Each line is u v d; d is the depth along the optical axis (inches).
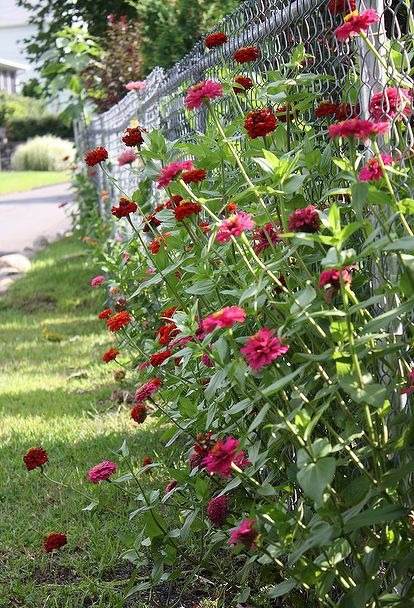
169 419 140.4
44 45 604.7
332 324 91.2
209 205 140.3
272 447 106.0
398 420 94.4
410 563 90.6
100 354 306.3
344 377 90.0
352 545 93.2
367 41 97.2
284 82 121.1
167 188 134.8
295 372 90.7
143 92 320.5
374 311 108.3
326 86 135.4
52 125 1900.8
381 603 92.9
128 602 137.1
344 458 101.6
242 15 174.7
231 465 97.7
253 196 124.0
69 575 148.6
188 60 230.4
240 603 125.6
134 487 174.7
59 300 412.8
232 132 131.3
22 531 166.7
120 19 524.7
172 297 148.1
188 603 133.9
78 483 184.4
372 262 108.0
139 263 205.2
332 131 93.2
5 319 389.1
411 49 113.8
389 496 92.6
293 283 109.3
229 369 99.5
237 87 144.9
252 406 104.1
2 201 1149.1
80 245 576.1
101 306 388.2
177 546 129.3
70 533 161.9
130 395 243.4
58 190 1298.0
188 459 130.6
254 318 112.3
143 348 207.6
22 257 529.0
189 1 379.2
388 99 101.0
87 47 508.1
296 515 100.6
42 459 139.6
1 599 141.3
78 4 565.3
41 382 277.7
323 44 133.4
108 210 471.5
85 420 231.9
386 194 88.4
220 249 123.9
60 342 333.7
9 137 1894.7
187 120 205.2
